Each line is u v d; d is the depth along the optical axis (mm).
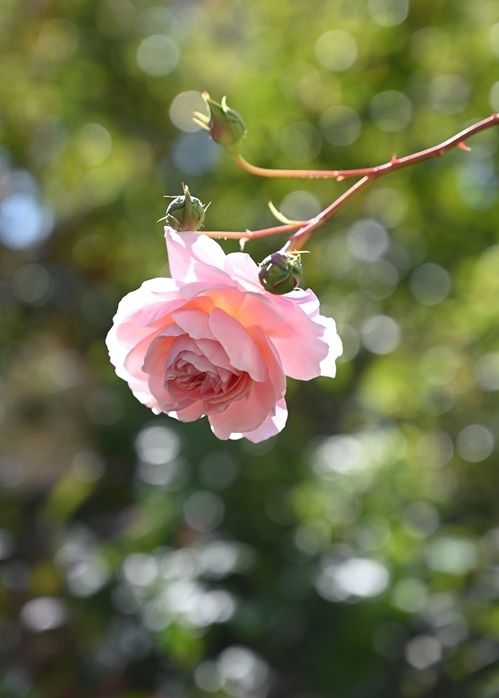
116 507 6781
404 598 4805
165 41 6676
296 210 5801
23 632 5250
